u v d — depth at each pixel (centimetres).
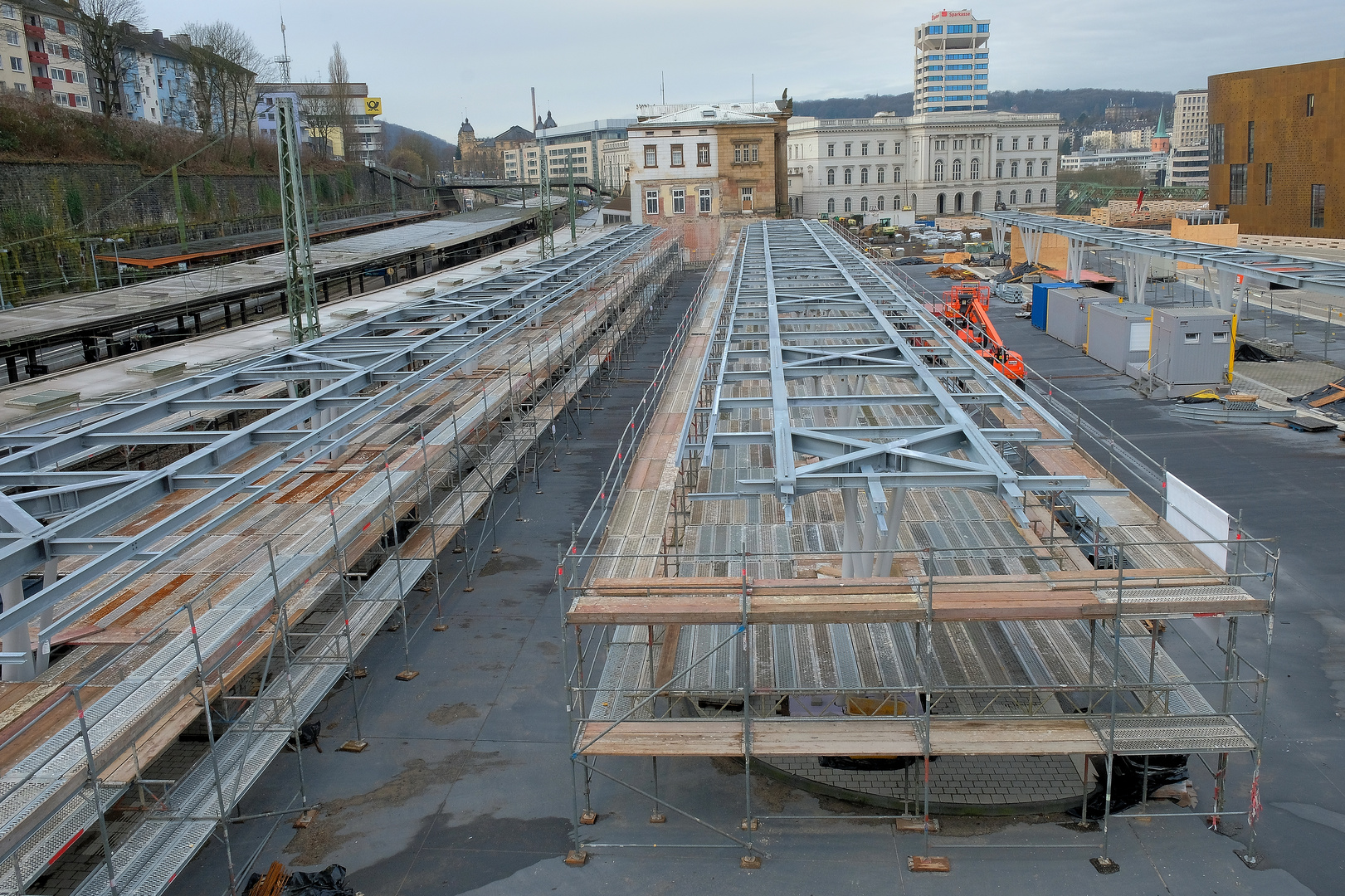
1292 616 2039
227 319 4634
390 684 1898
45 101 7206
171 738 1301
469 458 2783
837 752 1326
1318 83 8144
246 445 1795
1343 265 4128
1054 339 5188
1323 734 1634
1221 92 9381
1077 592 1353
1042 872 1330
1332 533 2448
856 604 1324
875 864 1354
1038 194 14925
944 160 14512
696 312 4959
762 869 1356
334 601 2111
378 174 12812
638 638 1709
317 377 2394
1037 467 2692
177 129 9406
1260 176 8944
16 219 5847
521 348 3481
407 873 1375
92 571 1244
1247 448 3162
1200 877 1314
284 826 1484
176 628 1502
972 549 1385
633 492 2409
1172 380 3838
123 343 4281
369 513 1947
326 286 6041
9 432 1953
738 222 9394
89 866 1355
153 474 1554
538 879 1355
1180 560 1828
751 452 2686
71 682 1360
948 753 1319
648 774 1588
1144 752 1320
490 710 1797
